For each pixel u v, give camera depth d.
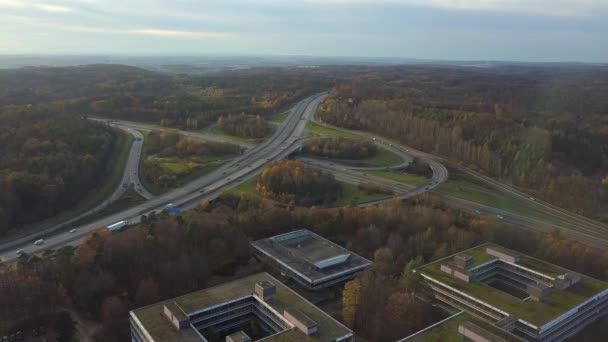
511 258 197.00
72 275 180.75
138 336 146.38
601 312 179.50
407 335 163.12
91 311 171.50
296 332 141.00
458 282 179.75
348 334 141.00
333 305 185.50
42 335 158.38
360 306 173.62
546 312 160.38
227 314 159.62
